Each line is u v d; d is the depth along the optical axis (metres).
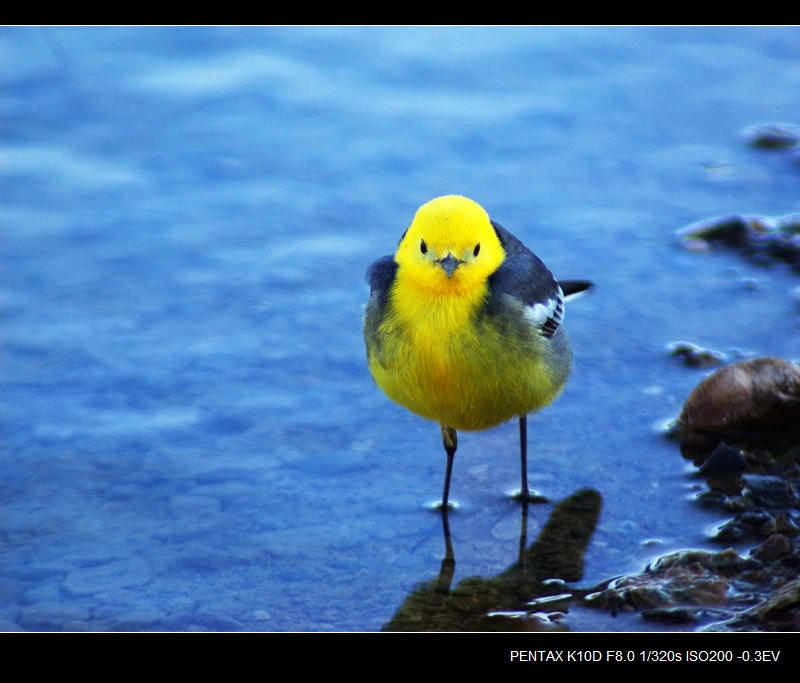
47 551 10.37
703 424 12.03
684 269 15.41
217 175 17.92
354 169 18.12
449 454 11.11
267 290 14.96
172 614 9.58
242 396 12.82
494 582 9.97
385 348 10.22
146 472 11.52
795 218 16.39
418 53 22.12
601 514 10.85
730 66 21.80
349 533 10.67
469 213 9.97
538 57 22.12
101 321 14.22
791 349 13.44
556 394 10.92
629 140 19.09
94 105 19.92
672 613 9.30
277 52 22.02
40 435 12.07
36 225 16.41
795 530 10.22
